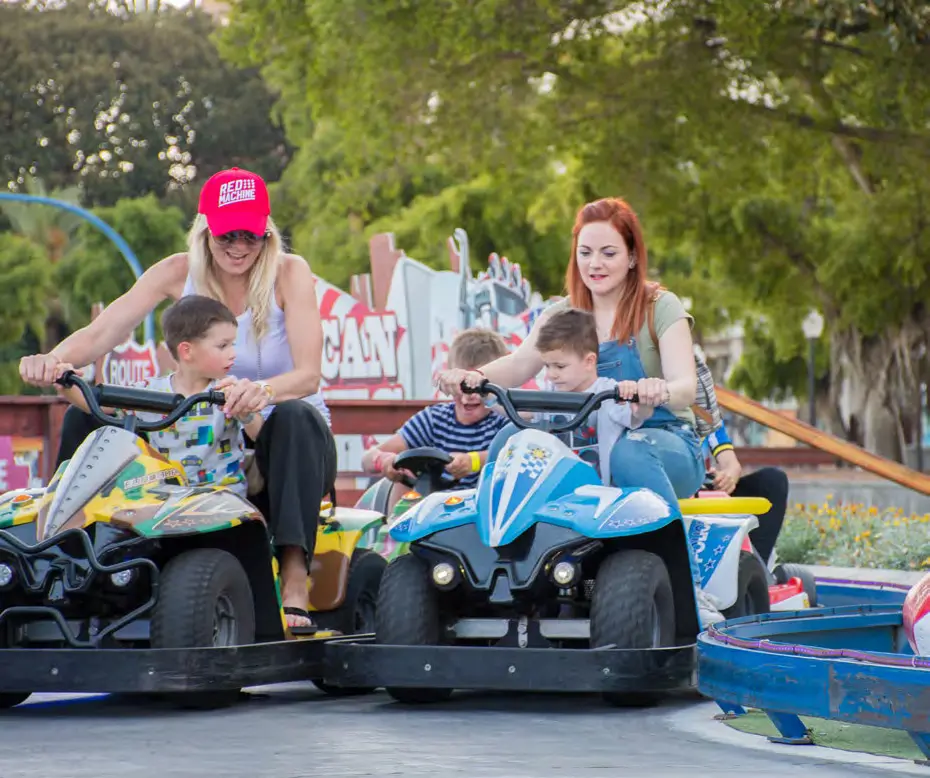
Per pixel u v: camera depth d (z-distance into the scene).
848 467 40.47
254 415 6.29
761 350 47.59
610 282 6.56
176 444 6.16
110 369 24.84
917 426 34.62
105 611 5.80
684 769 4.47
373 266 22.25
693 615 6.07
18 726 5.36
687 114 26.30
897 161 26.64
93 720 5.52
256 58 29.06
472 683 5.63
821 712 4.68
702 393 6.78
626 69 26.78
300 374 6.45
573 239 6.71
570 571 5.69
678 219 30.89
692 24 26.00
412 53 26.42
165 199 65.12
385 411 13.41
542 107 27.92
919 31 22.64
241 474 6.28
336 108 28.56
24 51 65.00
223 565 5.71
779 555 14.20
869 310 31.05
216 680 5.54
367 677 5.77
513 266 19.16
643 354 6.57
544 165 29.55
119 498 5.68
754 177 28.05
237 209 6.38
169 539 6.00
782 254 31.64
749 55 24.98
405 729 5.30
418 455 6.57
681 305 6.59
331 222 49.41
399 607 5.86
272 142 67.06
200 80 66.19
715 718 5.57
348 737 5.10
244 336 6.57
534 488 5.80
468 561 5.78
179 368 6.22
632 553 5.81
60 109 65.12
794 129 27.03
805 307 34.19
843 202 31.55
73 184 65.19
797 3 23.52
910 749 4.89
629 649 5.57
